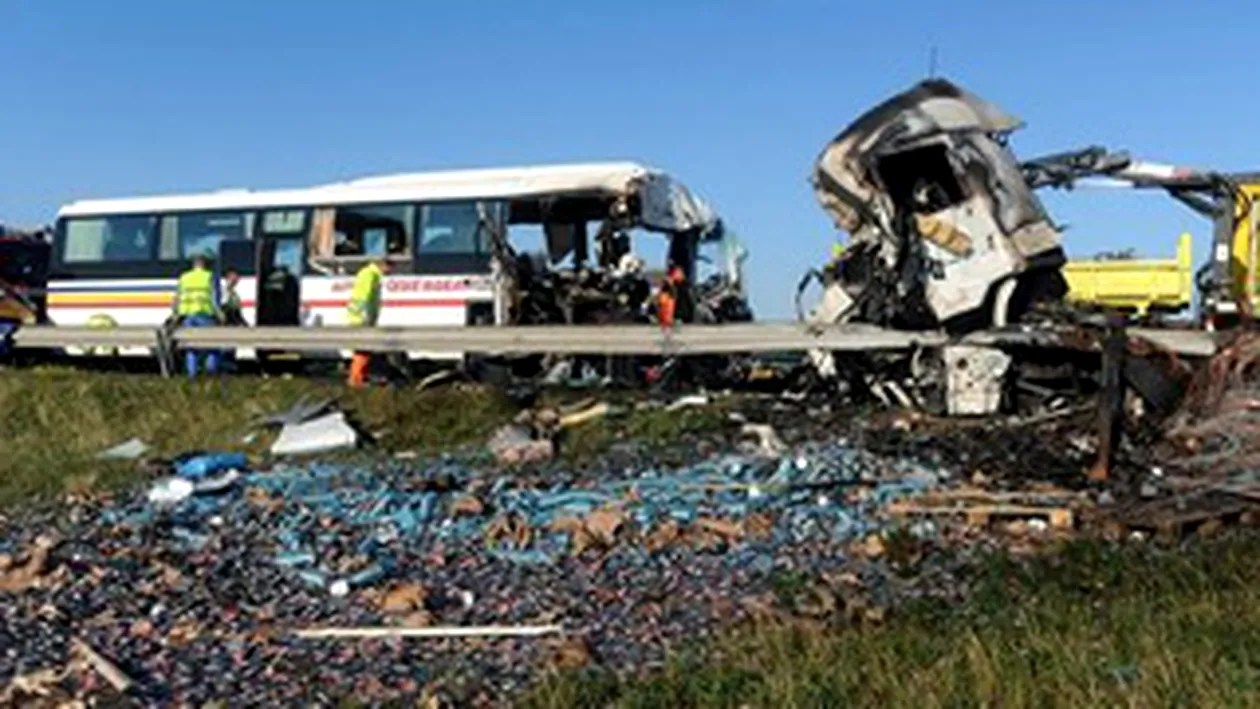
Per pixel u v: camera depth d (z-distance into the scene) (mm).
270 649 9180
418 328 18062
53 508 13805
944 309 15562
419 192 23141
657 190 22484
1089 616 8523
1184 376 13914
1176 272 28734
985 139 15562
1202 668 6934
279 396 17312
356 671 8672
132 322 25375
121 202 25859
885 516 11922
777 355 17328
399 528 12250
